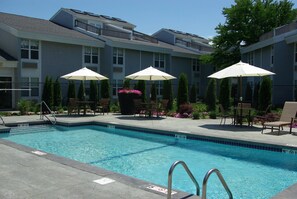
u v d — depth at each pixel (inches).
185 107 738.2
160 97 1301.7
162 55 1337.4
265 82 722.2
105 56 1123.9
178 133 481.7
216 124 583.5
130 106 770.8
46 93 860.0
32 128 593.0
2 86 874.1
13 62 880.3
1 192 206.5
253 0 1414.9
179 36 1724.9
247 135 446.9
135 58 1221.7
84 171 253.9
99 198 195.6
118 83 1156.5
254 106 917.2
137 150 420.2
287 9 1451.8
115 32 1214.9
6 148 340.5
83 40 1053.8
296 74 981.2
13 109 877.2
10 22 994.7
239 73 509.0
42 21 1210.0
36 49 946.7
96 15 1438.2
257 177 303.1
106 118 687.1
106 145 453.1
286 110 498.6
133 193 203.8
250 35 1387.8
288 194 201.6
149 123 591.2
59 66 1009.5
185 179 298.8
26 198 196.1
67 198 195.8
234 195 254.2
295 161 359.6
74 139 499.5
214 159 372.5
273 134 458.0
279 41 974.4
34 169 259.8
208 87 844.6
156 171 326.0
